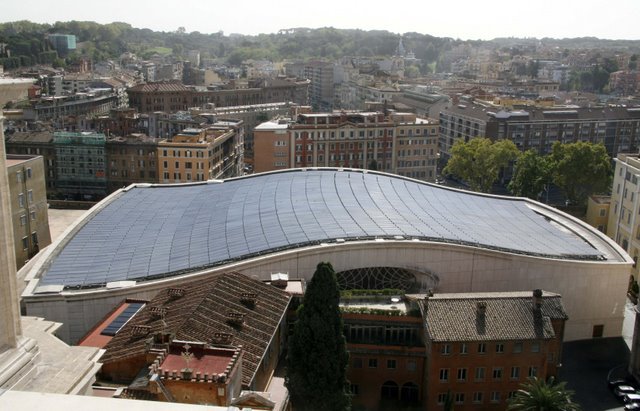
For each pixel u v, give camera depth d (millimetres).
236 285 86562
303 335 70875
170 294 84875
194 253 105062
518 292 100688
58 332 92875
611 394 98875
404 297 99750
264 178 145875
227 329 74250
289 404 74625
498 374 90875
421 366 92375
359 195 129375
